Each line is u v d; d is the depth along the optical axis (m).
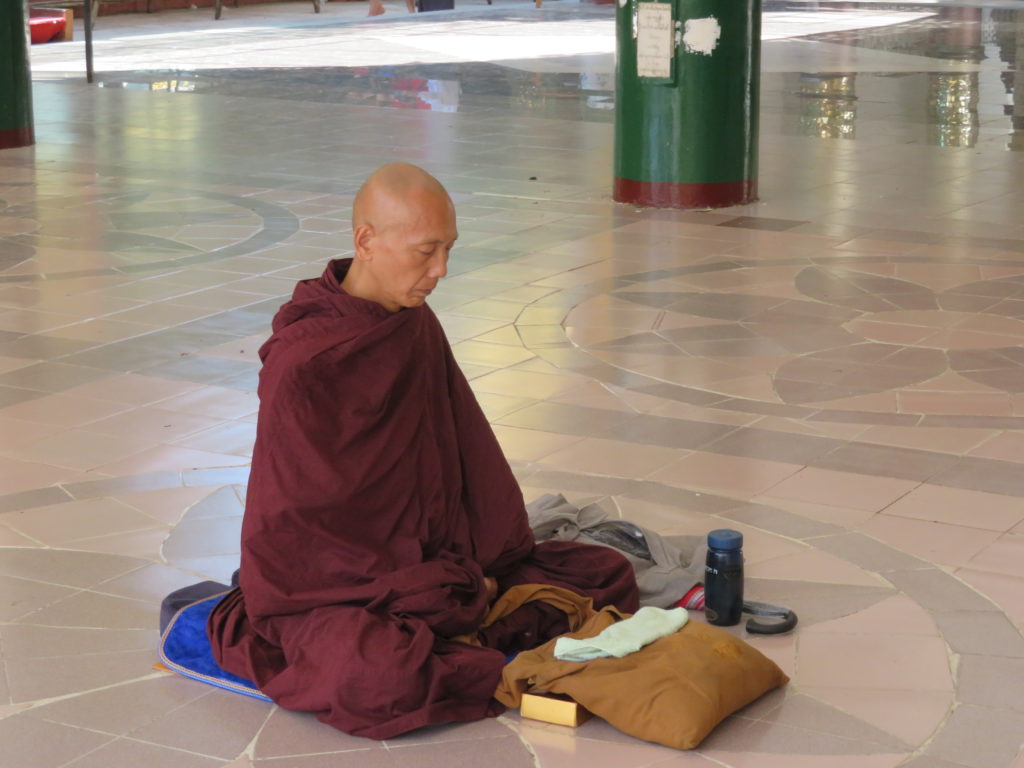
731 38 10.59
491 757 3.53
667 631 3.80
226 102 17.73
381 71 21.28
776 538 4.88
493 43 25.88
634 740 3.59
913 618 4.26
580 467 5.58
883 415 6.16
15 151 13.83
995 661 3.98
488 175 12.52
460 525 4.06
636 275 8.80
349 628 3.67
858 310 7.93
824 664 3.98
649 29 10.62
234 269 9.05
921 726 3.64
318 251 9.59
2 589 4.52
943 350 7.13
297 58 23.22
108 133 15.09
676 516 5.08
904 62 22.11
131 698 3.83
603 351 7.19
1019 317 7.74
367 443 3.79
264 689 3.75
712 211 10.80
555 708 3.66
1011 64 21.75
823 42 25.62
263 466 3.76
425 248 3.72
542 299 8.24
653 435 5.95
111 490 5.37
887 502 5.18
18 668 4.00
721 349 7.20
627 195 11.10
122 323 7.75
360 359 3.75
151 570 4.67
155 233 10.15
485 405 6.36
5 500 5.26
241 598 4.02
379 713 3.62
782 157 13.29
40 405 6.36
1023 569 4.59
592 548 4.38
